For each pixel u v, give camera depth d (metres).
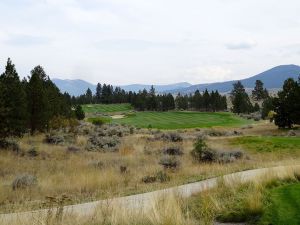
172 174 21.27
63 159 30.72
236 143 45.34
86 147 38.34
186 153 35.38
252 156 34.81
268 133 64.88
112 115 139.88
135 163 28.19
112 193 14.82
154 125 93.25
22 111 37.59
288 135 59.44
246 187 12.60
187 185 15.68
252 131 68.69
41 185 17.98
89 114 144.12
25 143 39.16
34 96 46.31
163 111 168.88
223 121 106.25
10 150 32.72
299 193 10.52
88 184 17.78
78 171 23.53
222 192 12.01
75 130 53.03
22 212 9.52
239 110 142.88
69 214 9.05
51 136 42.69
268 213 8.77
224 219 8.99
